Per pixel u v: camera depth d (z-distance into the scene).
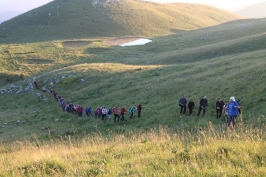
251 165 7.14
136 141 14.16
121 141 15.53
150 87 40.56
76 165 9.67
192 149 9.53
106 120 32.03
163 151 10.52
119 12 155.75
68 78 57.72
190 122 23.06
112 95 42.31
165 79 42.84
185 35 111.56
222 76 33.84
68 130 29.55
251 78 28.16
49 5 166.75
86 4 164.62
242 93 25.31
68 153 12.45
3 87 68.44
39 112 43.41
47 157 10.83
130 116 30.45
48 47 104.62
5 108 50.47
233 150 8.66
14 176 9.28
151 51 91.25
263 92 23.56
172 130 21.19
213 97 27.20
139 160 9.26
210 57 61.34
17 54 96.25
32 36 129.00
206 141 11.15
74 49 99.12
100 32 134.00
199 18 192.38
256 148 8.51
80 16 149.12
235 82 28.95
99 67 62.03
